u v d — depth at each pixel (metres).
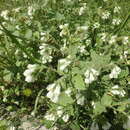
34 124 0.29
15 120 0.29
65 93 0.24
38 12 0.38
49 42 0.33
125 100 0.23
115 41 0.29
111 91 0.24
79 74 0.24
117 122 0.24
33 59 0.30
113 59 0.29
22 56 0.32
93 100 0.24
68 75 0.24
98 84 0.25
